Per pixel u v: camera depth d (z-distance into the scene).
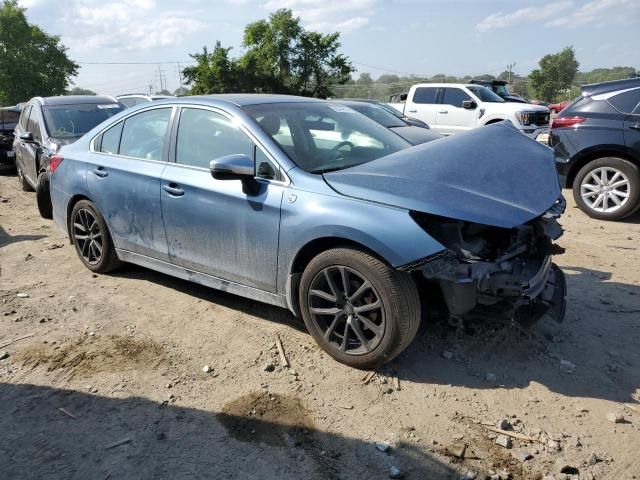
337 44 37.03
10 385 3.46
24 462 2.78
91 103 9.04
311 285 3.55
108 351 3.86
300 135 4.02
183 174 4.21
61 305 4.64
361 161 4.03
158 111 4.61
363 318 3.40
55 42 52.09
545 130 14.73
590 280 5.02
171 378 3.51
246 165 3.61
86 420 3.10
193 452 2.83
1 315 4.46
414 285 3.28
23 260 5.87
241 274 3.96
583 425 2.99
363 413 3.12
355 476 2.65
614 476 2.63
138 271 5.41
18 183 10.92
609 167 7.23
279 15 36.28
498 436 2.90
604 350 3.76
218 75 35.91
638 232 6.70
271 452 2.82
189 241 4.23
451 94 15.46
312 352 3.76
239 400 3.26
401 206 3.17
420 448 2.83
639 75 9.17
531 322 3.57
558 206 3.63
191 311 4.46
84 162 5.10
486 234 3.41
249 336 4.02
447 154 3.70
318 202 3.44
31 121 9.03
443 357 3.65
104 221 5.02
